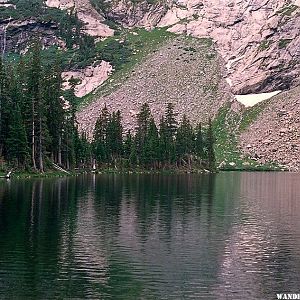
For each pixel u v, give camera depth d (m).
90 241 49.19
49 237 49.94
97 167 170.25
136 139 183.62
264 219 67.12
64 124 143.88
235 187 123.62
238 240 52.16
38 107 125.88
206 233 55.53
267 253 46.72
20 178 114.81
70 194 86.88
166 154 189.12
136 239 51.09
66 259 42.31
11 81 135.50
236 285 37.06
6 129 122.25
